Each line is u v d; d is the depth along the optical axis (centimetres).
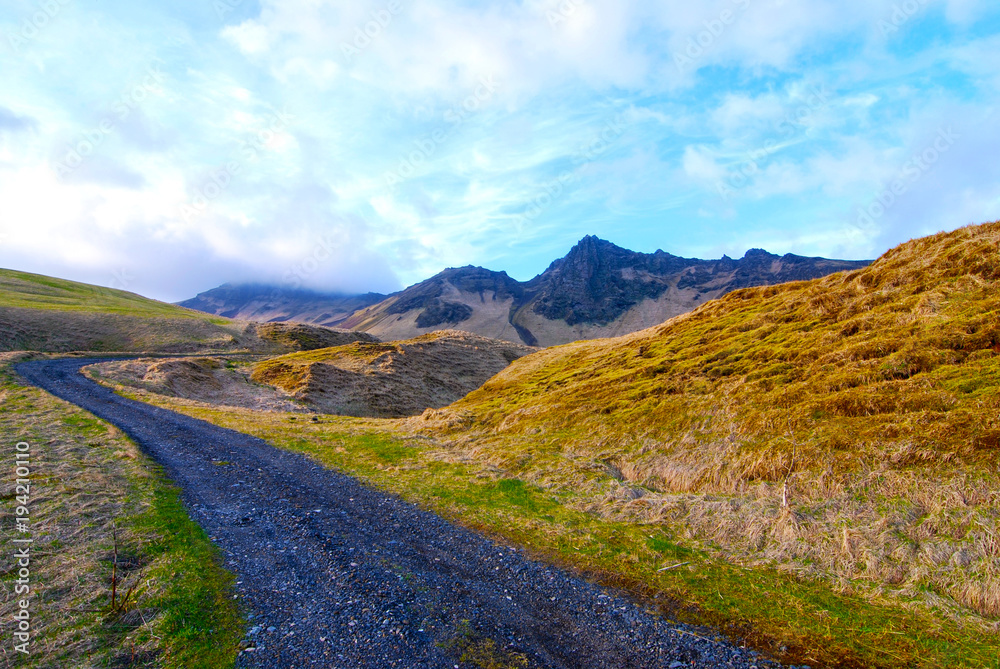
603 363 3719
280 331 10700
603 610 970
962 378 1505
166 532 1270
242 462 2072
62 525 1255
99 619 868
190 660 767
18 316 7494
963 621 880
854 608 955
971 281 1981
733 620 929
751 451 1670
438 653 810
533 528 1408
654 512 1499
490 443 2570
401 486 1820
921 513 1162
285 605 951
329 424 3269
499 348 10650
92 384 4112
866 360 1861
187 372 5497
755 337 2742
